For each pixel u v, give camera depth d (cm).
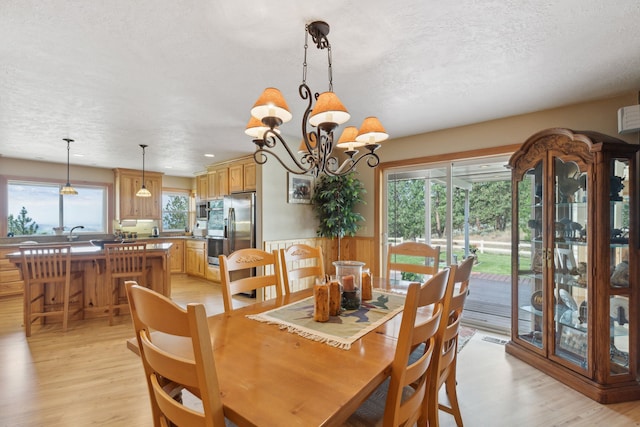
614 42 190
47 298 366
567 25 173
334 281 163
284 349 116
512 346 280
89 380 232
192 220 778
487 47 195
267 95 158
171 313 77
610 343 214
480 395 216
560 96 273
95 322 367
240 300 468
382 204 442
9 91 257
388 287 225
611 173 217
